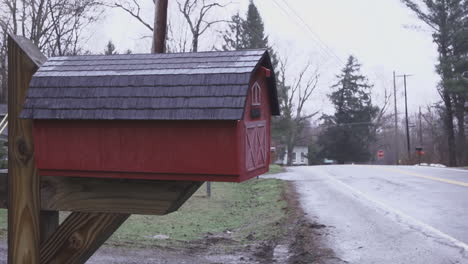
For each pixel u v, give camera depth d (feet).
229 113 12.60
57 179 14.58
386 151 280.31
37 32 81.82
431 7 133.28
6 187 15.16
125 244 27.84
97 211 14.40
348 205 43.37
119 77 13.78
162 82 13.42
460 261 24.53
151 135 13.60
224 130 13.11
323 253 26.66
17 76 14.75
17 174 14.73
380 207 41.52
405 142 281.74
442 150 167.73
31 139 14.62
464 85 129.70
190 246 28.84
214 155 13.21
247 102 14.12
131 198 14.21
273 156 124.26
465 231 31.35
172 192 13.98
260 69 15.05
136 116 13.15
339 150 221.66
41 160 14.25
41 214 14.78
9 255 14.88
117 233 31.81
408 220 35.29
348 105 228.43
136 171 13.74
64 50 85.87
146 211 14.12
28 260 14.70
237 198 52.95
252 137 14.67
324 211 40.42
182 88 13.21
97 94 13.65
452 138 145.38
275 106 17.07
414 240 29.12
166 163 13.52
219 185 65.16
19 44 14.78
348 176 73.87
